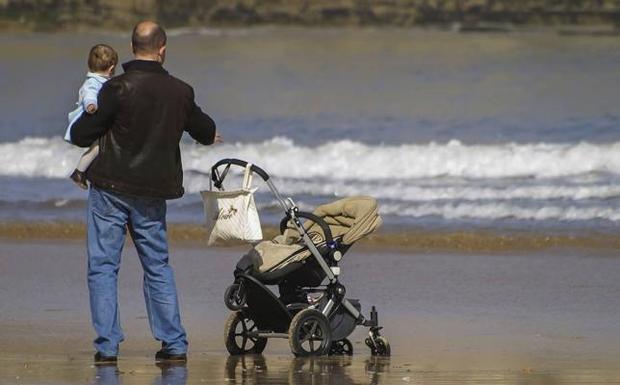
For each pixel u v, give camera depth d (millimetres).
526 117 76125
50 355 29562
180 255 47062
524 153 64625
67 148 68312
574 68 91375
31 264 45500
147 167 27328
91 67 27828
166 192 27609
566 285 41250
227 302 29234
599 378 26750
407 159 64750
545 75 89250
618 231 50500
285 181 61062
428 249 48094
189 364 28312
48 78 90812
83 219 54594
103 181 27281
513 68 91938
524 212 53750
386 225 51844
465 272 43594
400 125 74688
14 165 65562
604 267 44438
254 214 28734
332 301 30094
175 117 27531
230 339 30109
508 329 34156
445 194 57906
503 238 49375
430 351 30766
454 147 66375
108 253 27719
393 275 43000
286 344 32219
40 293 39875
